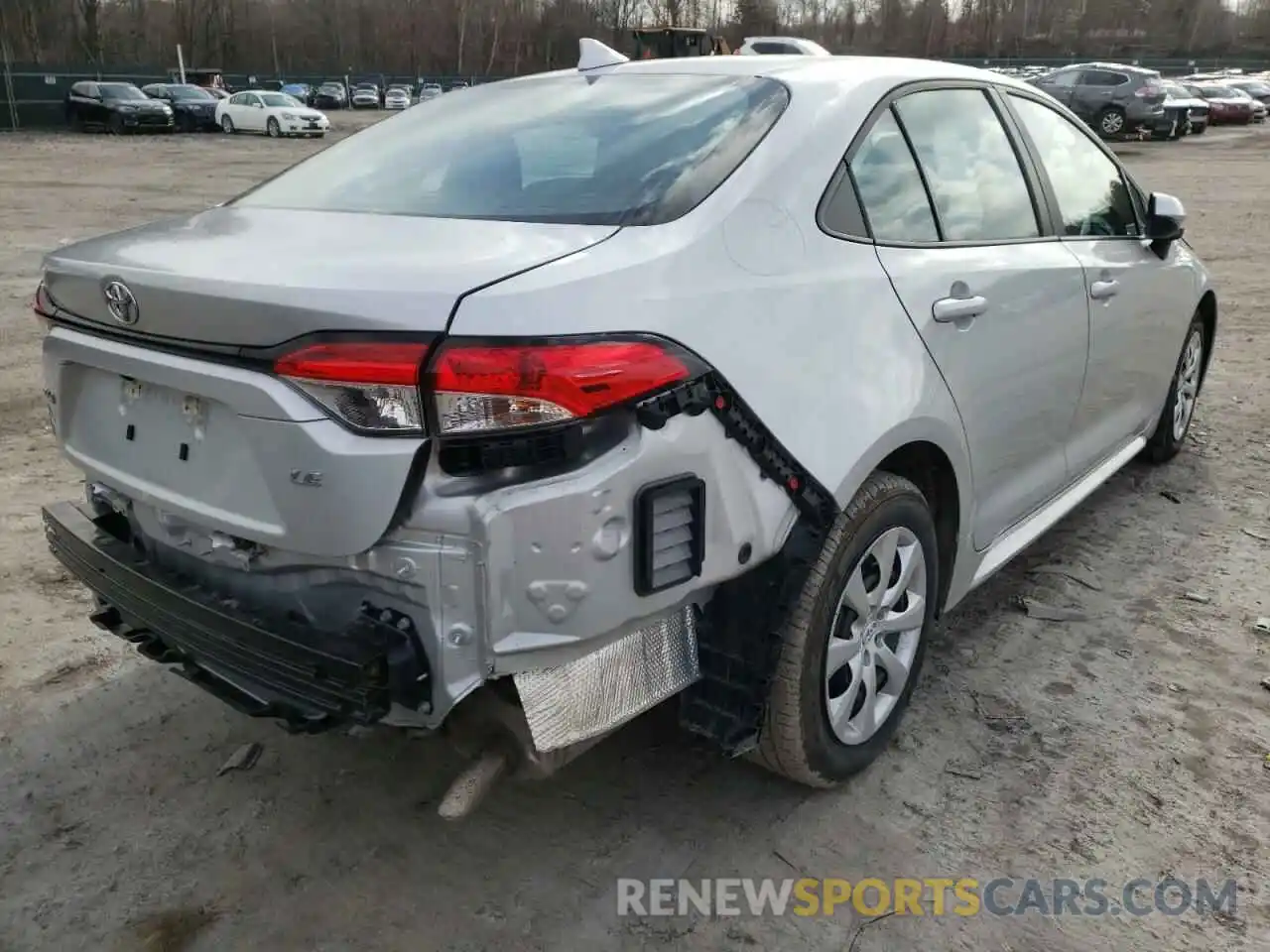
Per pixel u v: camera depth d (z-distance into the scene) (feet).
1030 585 13.00
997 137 11.00
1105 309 12.23
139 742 9.95
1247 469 17.04
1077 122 12.90
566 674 6.87
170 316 6.97
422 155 9.55
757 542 7.43
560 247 7.01
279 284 6.51
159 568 8.13
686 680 7.72
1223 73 165.58
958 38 251.80
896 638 9.51
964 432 9.57
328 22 244.42
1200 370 17.33
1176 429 16.81
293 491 6.52
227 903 8.05
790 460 7.48
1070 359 11.52
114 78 135.54
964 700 10.54
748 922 7.84
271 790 9.31
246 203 9.55
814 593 8.13
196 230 8.29
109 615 8.80
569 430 6.39
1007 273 10.14
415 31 242.78
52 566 13.28
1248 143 92.07
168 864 8.45
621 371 6.46
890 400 8.35
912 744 9.85
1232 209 50.11
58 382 8.47
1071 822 8.82
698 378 6.88
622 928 7.80
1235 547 14.06
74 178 65.21
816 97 8.91
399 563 6.47
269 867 8.43
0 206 50.37
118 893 8.14
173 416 7.47
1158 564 13.58
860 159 8.91
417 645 6.61
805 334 7.72
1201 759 9.62
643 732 10.06
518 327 6.26
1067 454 12.35
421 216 8.09
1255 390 21.63
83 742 9.93
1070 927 7.77
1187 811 8.95
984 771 9.48
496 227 7.56
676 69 10.14
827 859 8.46
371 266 6.72
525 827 8.84
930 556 9.46
